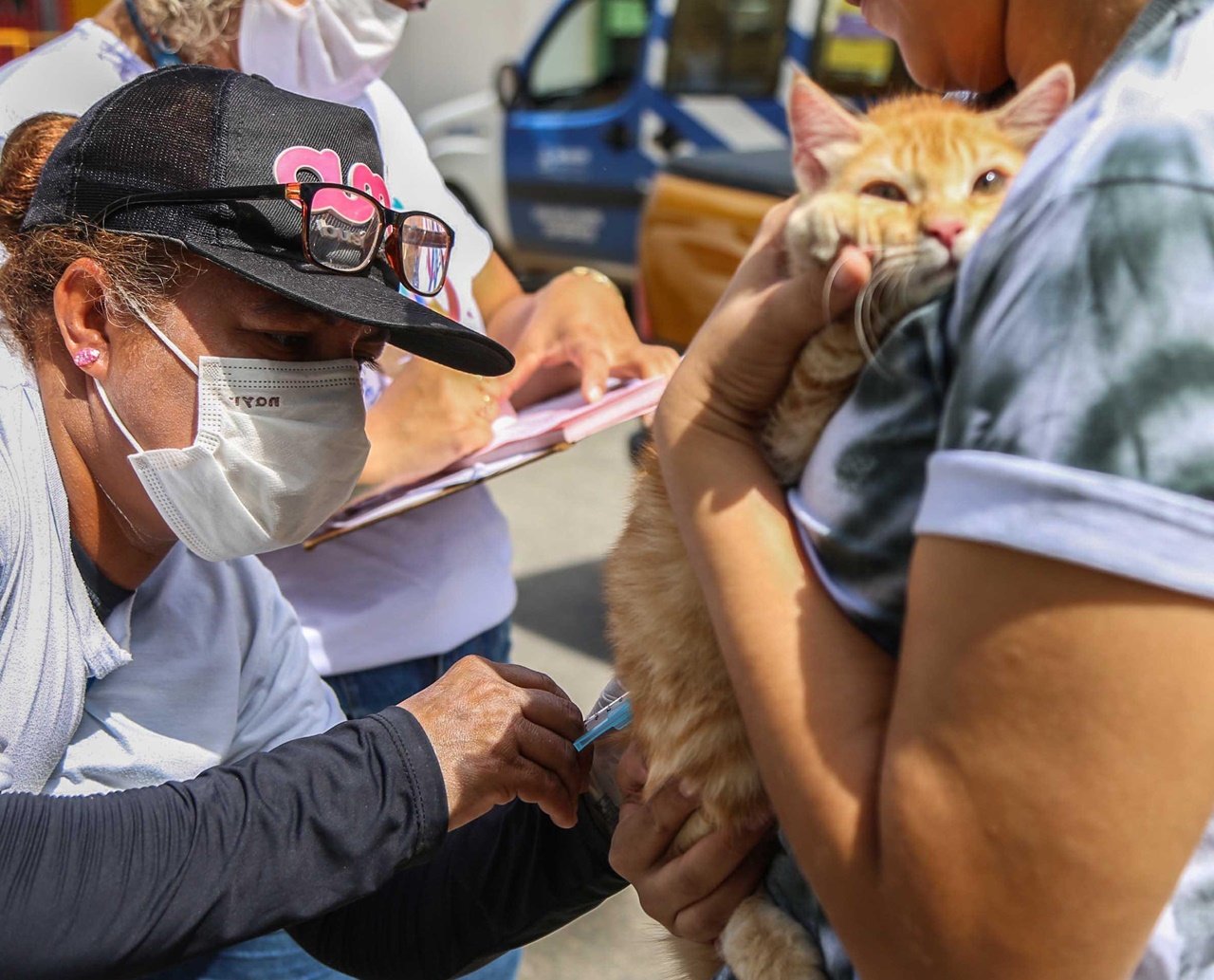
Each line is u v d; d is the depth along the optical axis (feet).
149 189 3.82
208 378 4.00
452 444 5.53
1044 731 2.21
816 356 2.86
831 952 3.20
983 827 2.28
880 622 2.75
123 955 3.45
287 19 5.75
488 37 27.63
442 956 4.74
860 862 2.55
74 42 5.53
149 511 4.21
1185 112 2.26
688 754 3.53
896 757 2.43
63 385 4.03
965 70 3.16
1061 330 2.24
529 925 4.65
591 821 4.39
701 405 3.03
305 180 3.95
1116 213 2.23
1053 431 2.22
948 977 2.39
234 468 4.12
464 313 6.71
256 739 4.76
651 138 22.63
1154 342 2.17
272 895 3.66
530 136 24.41
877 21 3.33
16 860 3.37
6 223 4.15
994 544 2.26
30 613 3.76
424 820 3.88
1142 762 2.18
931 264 2.75
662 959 4.46
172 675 4.42
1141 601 2.15
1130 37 2.48
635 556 3.73
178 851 3.56
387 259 4.29
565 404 6.31
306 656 5.12
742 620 2.84
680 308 15.69
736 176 15.21
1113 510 2.15
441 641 6.37
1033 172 2.43
